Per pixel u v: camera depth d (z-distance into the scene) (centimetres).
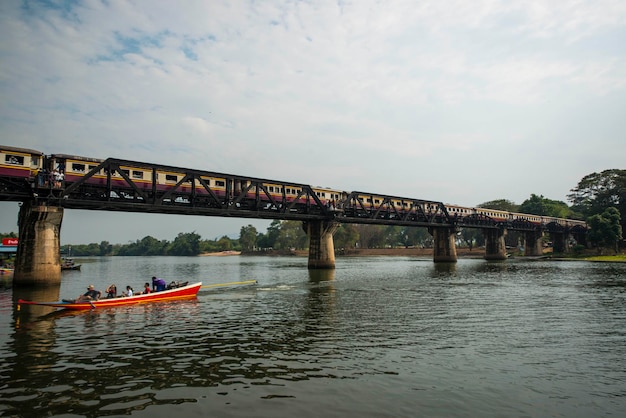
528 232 12131
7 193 3372
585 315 2386
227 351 1598
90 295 2742
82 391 1179
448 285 4125
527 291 3578
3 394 1155
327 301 2967
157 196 4322
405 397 1136
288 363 1440
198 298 3130
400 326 2069
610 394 1168
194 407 1070
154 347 1661
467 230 15712
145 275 5981
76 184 3644
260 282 4528
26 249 3481
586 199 14525
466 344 1706
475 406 1080
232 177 4844
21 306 2688
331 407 1070
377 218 7269
